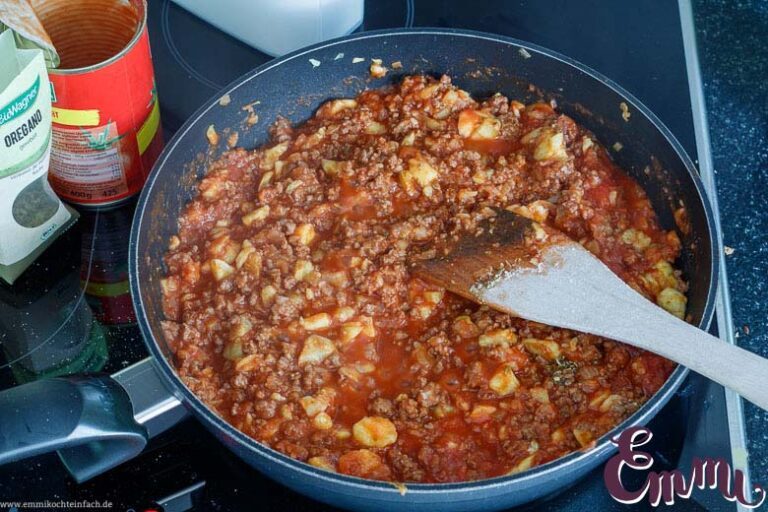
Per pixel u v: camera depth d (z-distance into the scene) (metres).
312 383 0.89
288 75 1.00
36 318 0.94
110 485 0.85
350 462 0.85
